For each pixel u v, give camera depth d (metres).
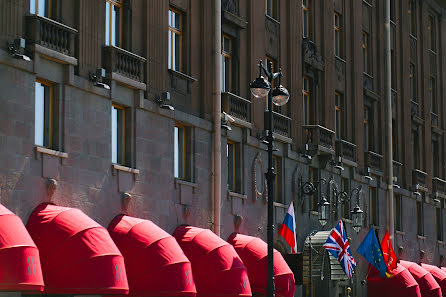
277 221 69.88
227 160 64.75
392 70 96.81
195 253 55.38
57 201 48.06
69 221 45.06
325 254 71.69
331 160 77.31
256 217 67.88
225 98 64.50
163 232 51.41
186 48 61.12
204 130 62.00
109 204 52.25
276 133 70.31
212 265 54.88
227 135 64.50
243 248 62.31
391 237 90.75
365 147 88.75
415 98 102.56
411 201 98.12
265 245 63.38
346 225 81.31
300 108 74.81
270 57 71.88
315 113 77.62
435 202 105.25
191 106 61.25
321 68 78.69
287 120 72.38
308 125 75.50
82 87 50.38
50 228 44.72
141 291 49.41
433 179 105.38
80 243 44.34
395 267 78.50
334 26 82.62
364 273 85.06
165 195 57.44
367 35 90.69
